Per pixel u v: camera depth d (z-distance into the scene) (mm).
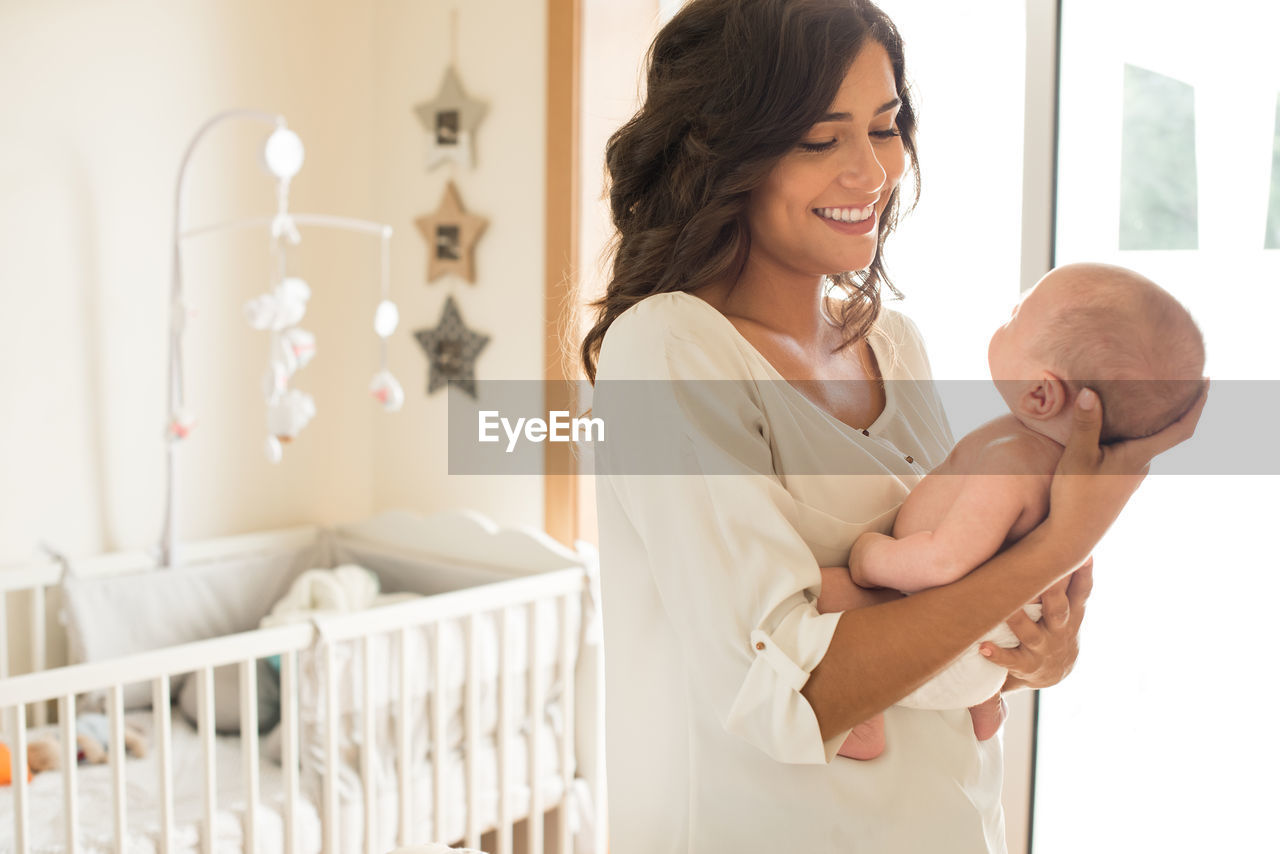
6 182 2441
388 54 2932
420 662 2191
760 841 899
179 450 2764
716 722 911
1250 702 1789
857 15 896
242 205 2842
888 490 963
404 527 2770
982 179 1982
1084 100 1860
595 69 2539
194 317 2504
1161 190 1803
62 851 1899
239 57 2801
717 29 933
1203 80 1760
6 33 2422
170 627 2590
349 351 3035
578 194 2527
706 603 837
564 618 2363
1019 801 1998
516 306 2674
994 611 807
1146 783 1896
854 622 802
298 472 3012
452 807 2248
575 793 2402
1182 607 1840
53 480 2549
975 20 1982
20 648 2508
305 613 2523
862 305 1093
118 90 2600
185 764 2293
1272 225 1715
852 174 897
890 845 893
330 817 2041
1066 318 874
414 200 2904
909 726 929
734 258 961
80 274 2564
